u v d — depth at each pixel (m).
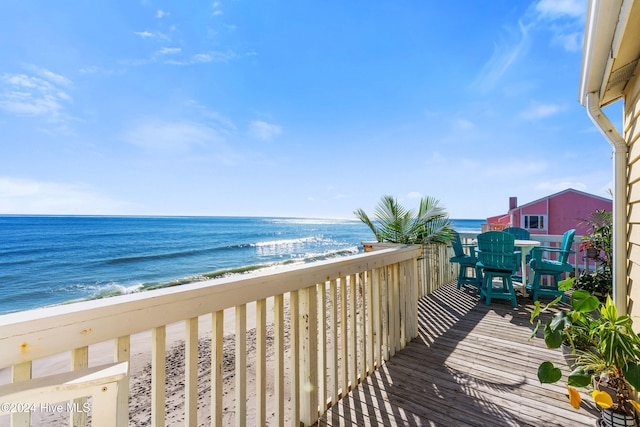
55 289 11.23
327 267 1.89
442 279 4.99
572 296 1.61
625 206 2.17
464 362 2.40
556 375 1.52
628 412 1.52
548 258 5.04
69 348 0.86
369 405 1.89
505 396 1.94
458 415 1.77
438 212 4.21
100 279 12.61
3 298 10.32
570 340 1.74
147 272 13.91
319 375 1.87
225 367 2.92
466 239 5.56
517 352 2.56
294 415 1.68
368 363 2.26
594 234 4.15
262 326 1.49
